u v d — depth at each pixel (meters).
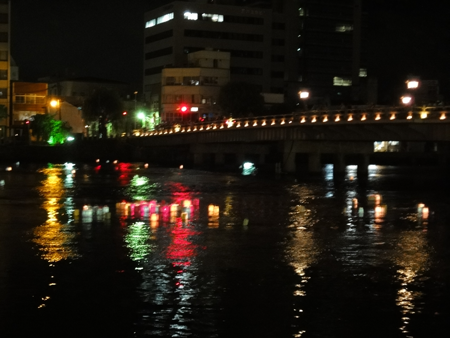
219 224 45.09
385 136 79.75
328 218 49.16
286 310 25.47
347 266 32.16
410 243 38.53
